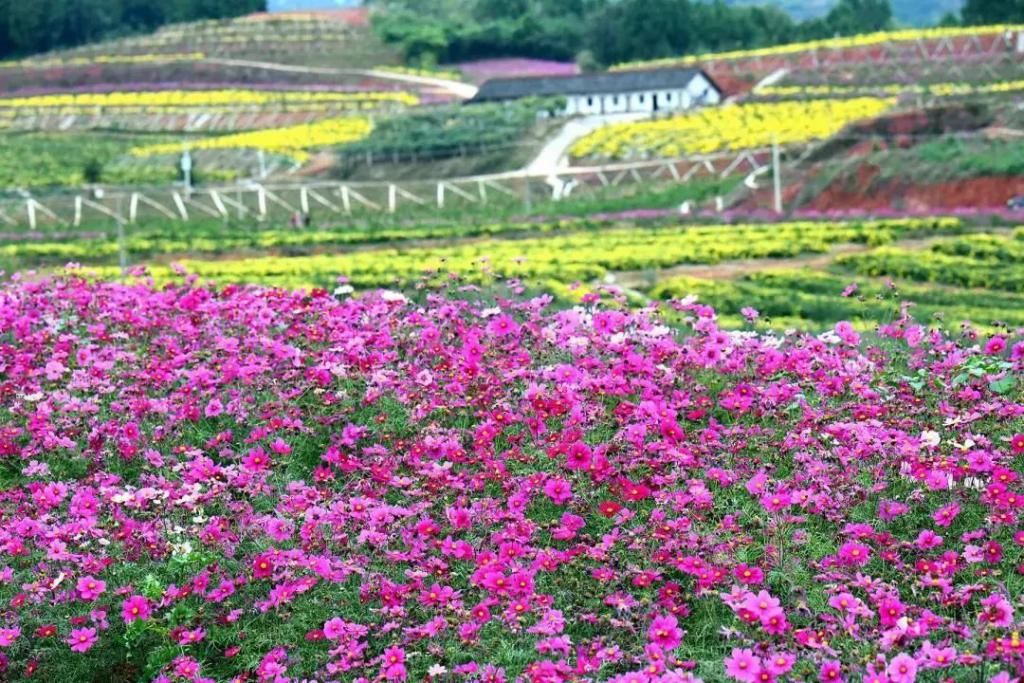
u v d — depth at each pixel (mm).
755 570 10695
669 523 11461
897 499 12383
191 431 14508
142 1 193750
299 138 117438
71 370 16125
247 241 63656
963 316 32031
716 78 134750
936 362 14898
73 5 184375
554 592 11305
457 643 10625
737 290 38062
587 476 12695
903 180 65500
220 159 110812
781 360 14852
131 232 71938
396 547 11805
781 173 74938
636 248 51219
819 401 14586
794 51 136000
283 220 79688
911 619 10320
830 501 11758
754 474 12570
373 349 15578
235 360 15289
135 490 12812
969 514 11984
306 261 51312
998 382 14156
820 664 9875
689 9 162375
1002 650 9430
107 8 189750
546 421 13945
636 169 90000
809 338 15789
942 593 10547
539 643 10352
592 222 65812
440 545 11680
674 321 20734
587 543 11977
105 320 17734
